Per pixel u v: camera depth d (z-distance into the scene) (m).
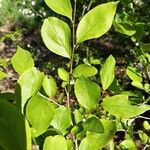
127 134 0.48
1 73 0.28
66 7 0.25
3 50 2.32
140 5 1.86
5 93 0.26
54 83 0.27
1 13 2.63
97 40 2.16
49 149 0.20
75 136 0.25
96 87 0.24
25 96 0.22
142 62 0.52
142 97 0.48
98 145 0.22
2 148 0.17
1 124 0.17
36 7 2.54
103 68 0.26
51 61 2.11
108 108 0.24
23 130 0.18
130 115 0.24
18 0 2.62
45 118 0.21
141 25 0.45
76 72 0.28
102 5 0.24
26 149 0.17
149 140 0.51
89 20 0.24
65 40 0.25
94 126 0.22
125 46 2.09
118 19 0.43
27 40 2.42
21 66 0.25
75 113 0.26
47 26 0.25
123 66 1.83
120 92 0.38
